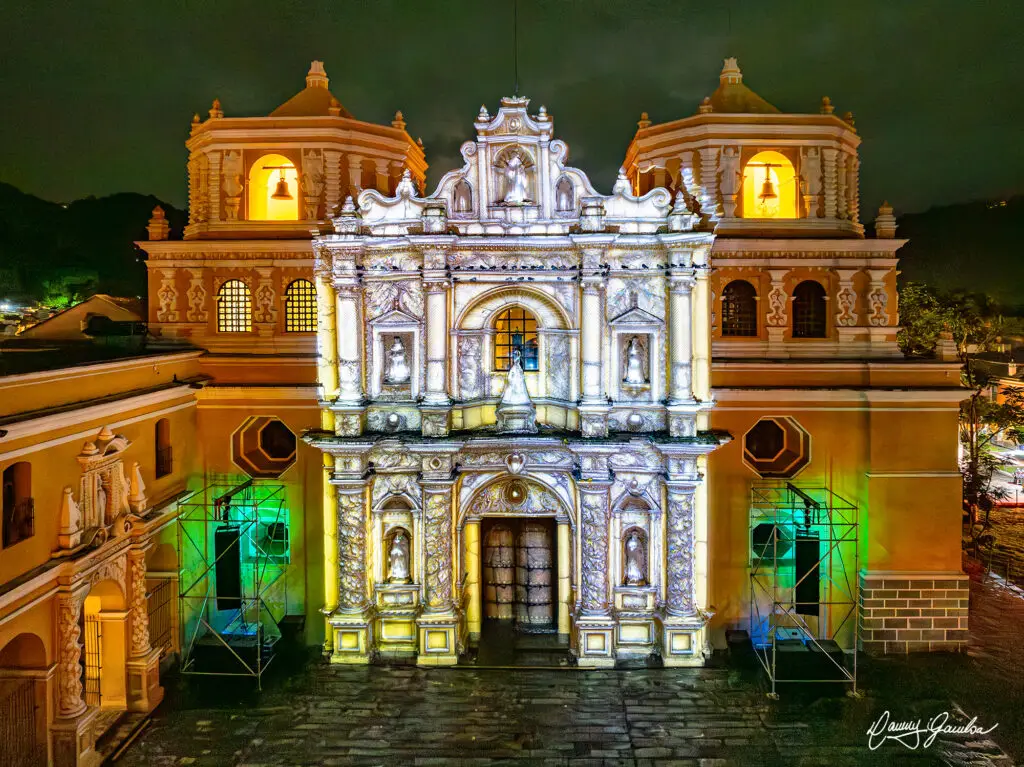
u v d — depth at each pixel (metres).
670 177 30.83
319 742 22.22
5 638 17.88
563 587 27.78
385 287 26.77
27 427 18.08
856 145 30.86
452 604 26.70
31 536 18.94
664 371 26.56
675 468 25.95
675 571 26.28
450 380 26.91
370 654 26.80
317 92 32.62
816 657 25.80
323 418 27.31
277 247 30.02
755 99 31.25
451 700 24.36
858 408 28.06
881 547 27.88
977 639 29.12
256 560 26.06
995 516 47.16
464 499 27.42
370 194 26.64
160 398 25.52
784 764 21.19
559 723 23.11
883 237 29.20
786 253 29.27
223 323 30.83
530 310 27.22
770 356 29.45
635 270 26.20
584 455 26.20
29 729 19.62
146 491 24.92
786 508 27.73
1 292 45.19
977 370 44.69
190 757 21.56
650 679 25.56
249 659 26.33
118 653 23.58
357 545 26.56
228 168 30.78
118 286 47.62
